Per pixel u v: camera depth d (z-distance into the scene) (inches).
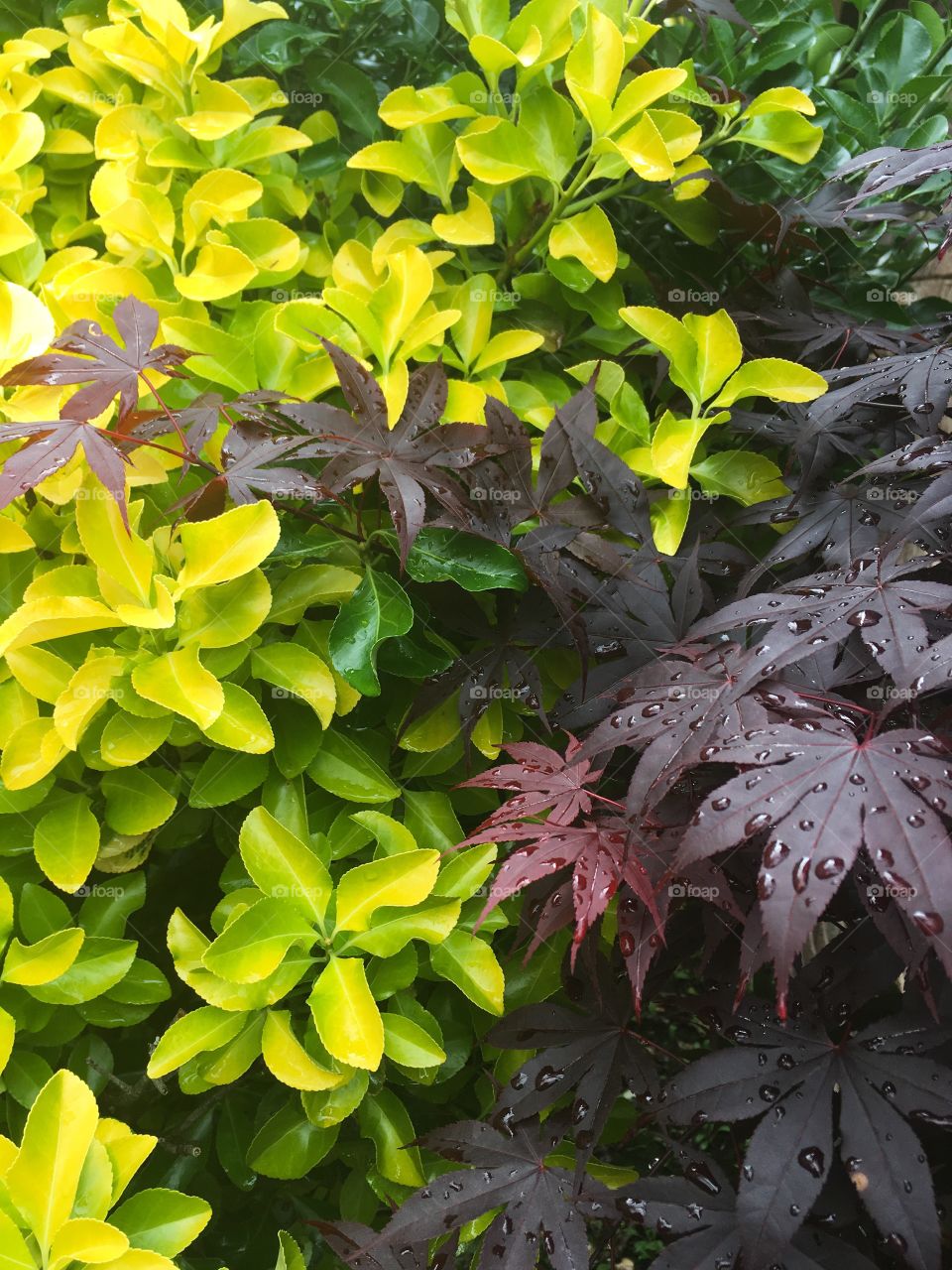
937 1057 10.4
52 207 16.0
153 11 13.7
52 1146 9.7
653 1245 17.5
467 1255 12.9
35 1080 11.4
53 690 11.6
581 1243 10.5
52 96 15.9
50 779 11.8
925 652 8.6
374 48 16.2
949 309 16.9
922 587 9.3
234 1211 13.8
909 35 15.9
